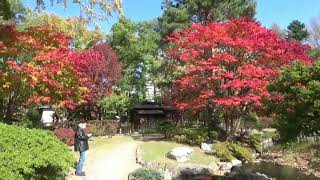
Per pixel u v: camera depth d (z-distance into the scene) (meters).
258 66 26.23
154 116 42.38
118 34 43.28
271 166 24.42
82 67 32.41
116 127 33.38
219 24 27.22
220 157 24.08
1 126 11.54
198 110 28.80
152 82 42.25
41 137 11.96
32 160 10.64
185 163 21.77
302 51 26.62
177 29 41.00
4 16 18.05
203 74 26.27
